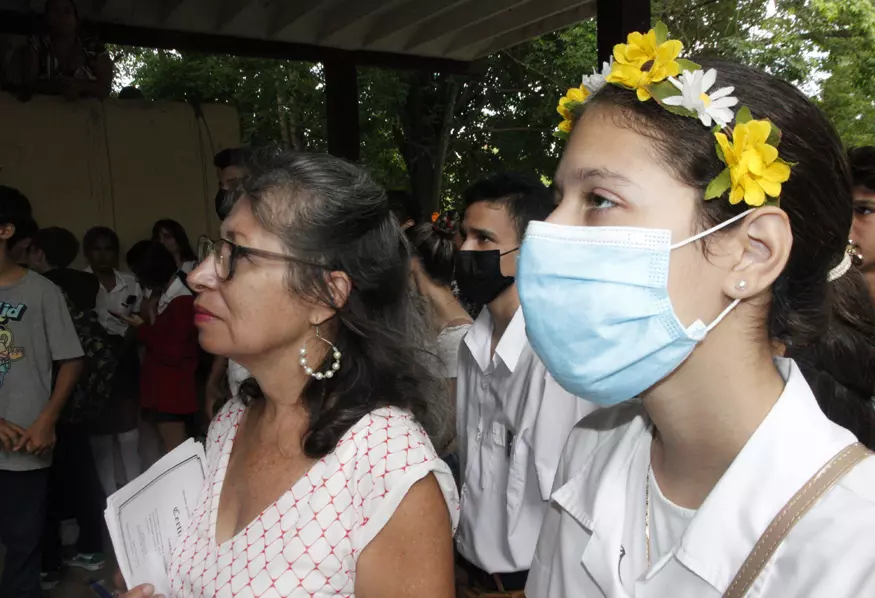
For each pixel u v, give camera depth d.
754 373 0.89
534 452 1.92
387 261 1.36
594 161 0.89
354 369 1.33
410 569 1.19
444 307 2.77
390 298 1.39
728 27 10.45
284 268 1.27
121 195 6.23
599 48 4.37
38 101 5.92
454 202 12.24
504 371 2.15
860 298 1.25
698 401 0.90
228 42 6.29
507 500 2.03
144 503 1.43
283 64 11.38
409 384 1.35
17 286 3.04
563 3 5.54
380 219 1.36
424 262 2.79
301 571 1.19
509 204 2.17
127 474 4.32
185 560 1.34
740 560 0.81
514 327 2.09
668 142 0.85
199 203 6.55
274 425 1.38
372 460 1.22
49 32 5.83
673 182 0.85
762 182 0.80
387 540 1.19
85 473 4.01
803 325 0.92
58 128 5.98
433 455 1.24
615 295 0.88
